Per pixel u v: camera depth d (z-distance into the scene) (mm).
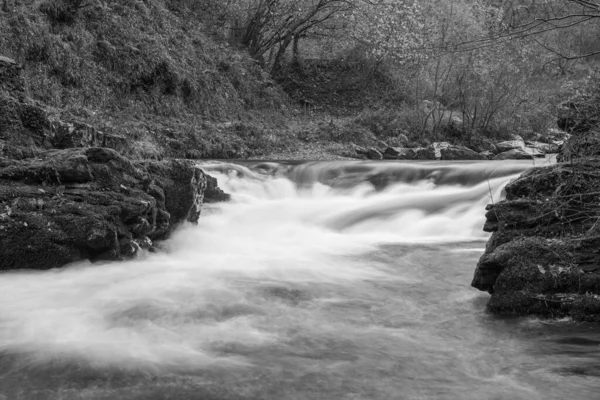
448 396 3963
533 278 5617
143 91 17344
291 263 7457
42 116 8594
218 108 19766
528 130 21828
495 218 6438
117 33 17578
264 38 25906
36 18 14812
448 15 21406
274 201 11898
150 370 4258
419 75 22828
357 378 4223
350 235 9609
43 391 3922
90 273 6418
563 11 6223
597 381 4199
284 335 5023
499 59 20438
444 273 7121
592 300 5328
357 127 20766
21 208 6574
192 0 23438
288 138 19047
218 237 8672
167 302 5668
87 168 7180
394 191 13023
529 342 4934
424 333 5156
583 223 5941
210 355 4559
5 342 4691
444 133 21688
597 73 7590
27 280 6129
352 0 24203
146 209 7223
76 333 4914
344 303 5926
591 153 6473
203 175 8586
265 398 3885
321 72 26547
